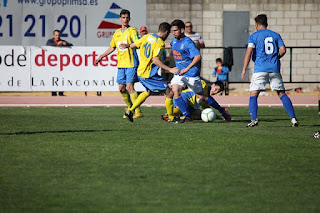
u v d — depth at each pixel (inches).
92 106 1964.8
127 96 1576.0
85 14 2714.1
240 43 3100.4
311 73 3100.4
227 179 743.7
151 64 1365.7
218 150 970.7
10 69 2311.8
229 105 1995.6
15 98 2314.2
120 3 2714.1
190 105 1456.7
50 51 2324.1
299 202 633.6
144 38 1365.7
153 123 1406.3
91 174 768.3
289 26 3100.4
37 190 682.2
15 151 953.5
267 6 3097.9
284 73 3090.6
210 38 3088.1
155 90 1375.5
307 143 1059.3
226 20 3088.1
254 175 769.6
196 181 729.6
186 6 3068.4
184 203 625.9
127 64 1545.3
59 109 1847.9
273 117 1595.7
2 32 2669.8
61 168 808.9
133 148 987.3
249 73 3063.5
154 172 781.9
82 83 2330.2
